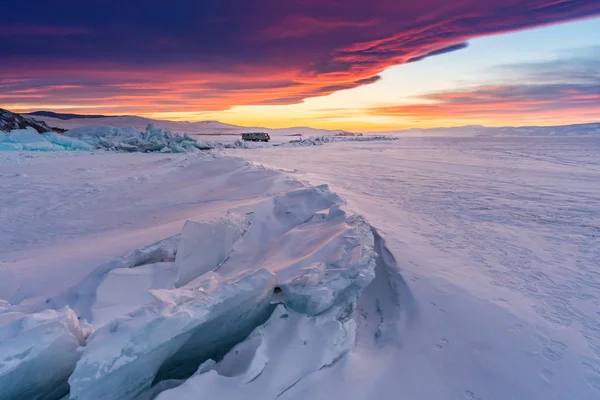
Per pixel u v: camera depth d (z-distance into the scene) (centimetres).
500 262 561
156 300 255
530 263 560
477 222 813
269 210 710
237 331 305
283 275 369
